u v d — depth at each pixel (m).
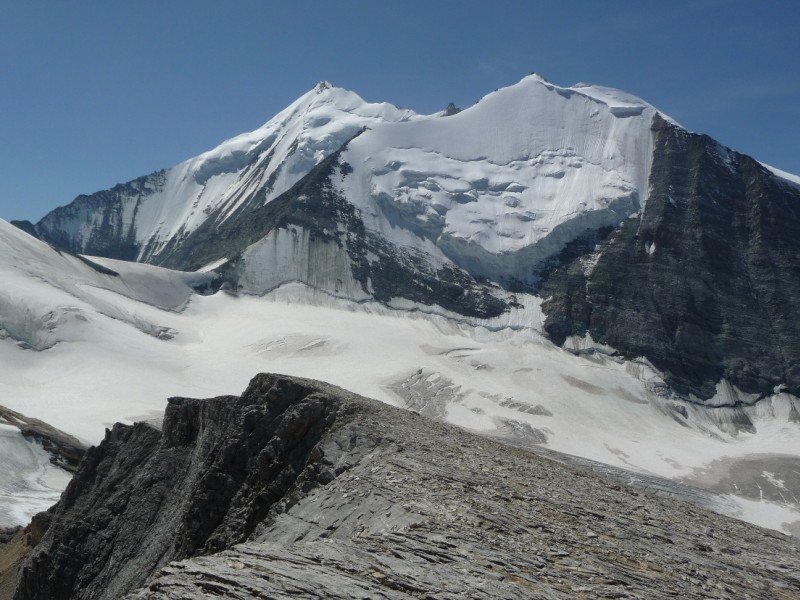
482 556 20.94
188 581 17.11
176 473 44.66
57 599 43.94
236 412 38.72
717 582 23.28
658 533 27.22
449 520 23.81
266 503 33.19
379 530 24.31
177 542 36.69
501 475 30.53
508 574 20.05
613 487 34.56
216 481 35.56
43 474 115.56
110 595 39.69
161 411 152.25
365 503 26.92
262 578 17.48
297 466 33.94
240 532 33.22
